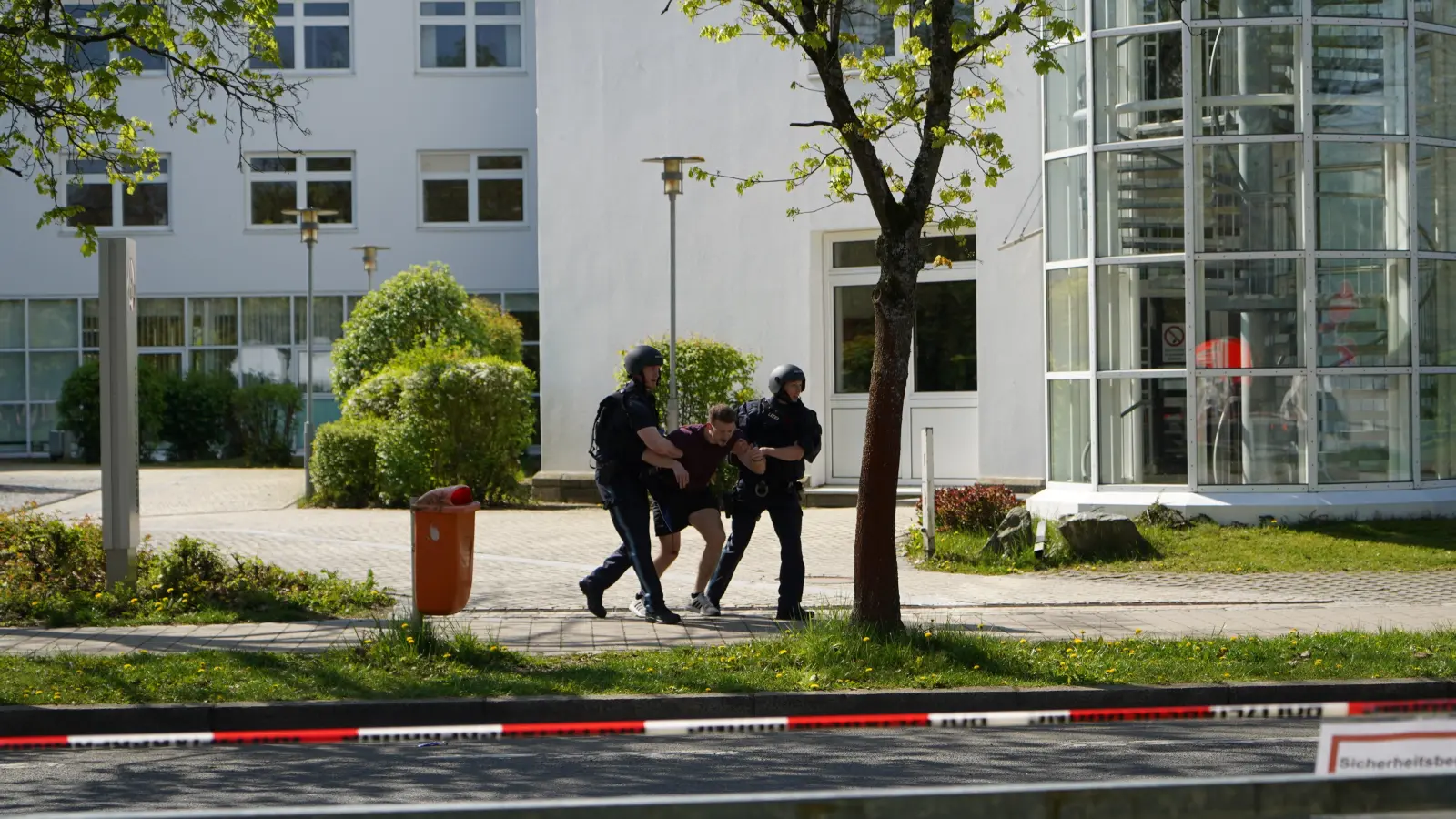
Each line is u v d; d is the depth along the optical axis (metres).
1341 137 16.36
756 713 8.27
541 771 6.90
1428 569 13.66
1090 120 16.91
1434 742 2.89
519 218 32.22
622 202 22.34
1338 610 11.55
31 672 8.63
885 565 9.45
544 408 22.62
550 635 10.30
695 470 11.06
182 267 32.56
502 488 21.30
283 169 32.44
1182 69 16.44
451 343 24.75
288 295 32.44
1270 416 16.30
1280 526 15.68
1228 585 12.98
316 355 32.44
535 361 32.12
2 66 11.88
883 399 9.45
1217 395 16.34
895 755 7.22
